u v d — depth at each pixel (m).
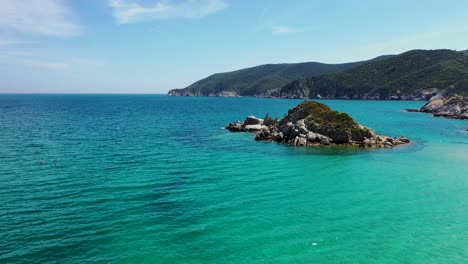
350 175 32.09
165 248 17.31
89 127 74.19
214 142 52.84
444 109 114.88
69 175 31.03
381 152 44.44
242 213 22.06
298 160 39.00
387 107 158.62
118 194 25.64
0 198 24.25
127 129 71.44
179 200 24.48
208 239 18.36
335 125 51.88
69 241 17.84
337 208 23.11
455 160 39.34
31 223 19.95
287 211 22.48
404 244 17.94
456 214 22.12
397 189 27.59
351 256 16.67
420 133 65.38
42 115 110.25
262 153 43.31
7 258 16.05
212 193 26.20
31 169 33.12
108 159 38.78
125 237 18.42
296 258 16.48
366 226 20.16
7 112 124.31
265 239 18.42
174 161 38.06
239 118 104.50
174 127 76.44
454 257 16.66
